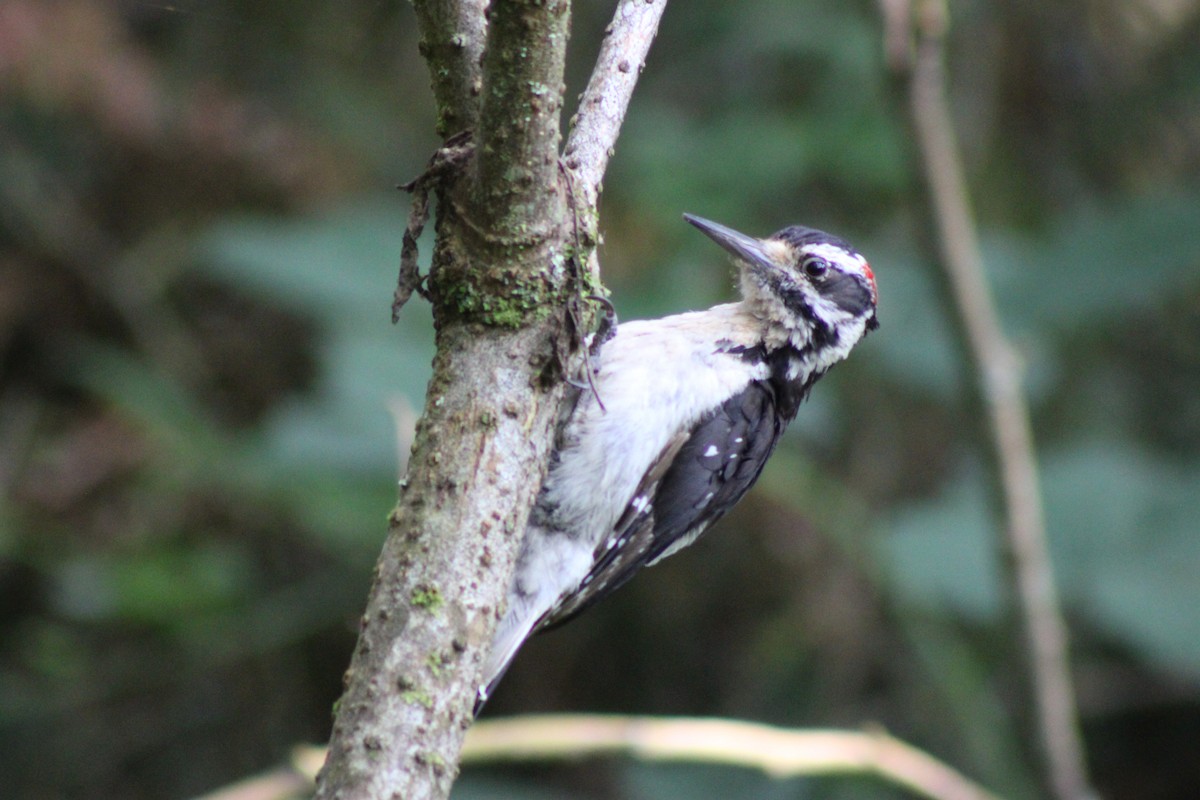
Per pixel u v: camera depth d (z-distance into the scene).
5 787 13.07
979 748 11.90
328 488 11.31
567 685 14.05
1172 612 10.15
